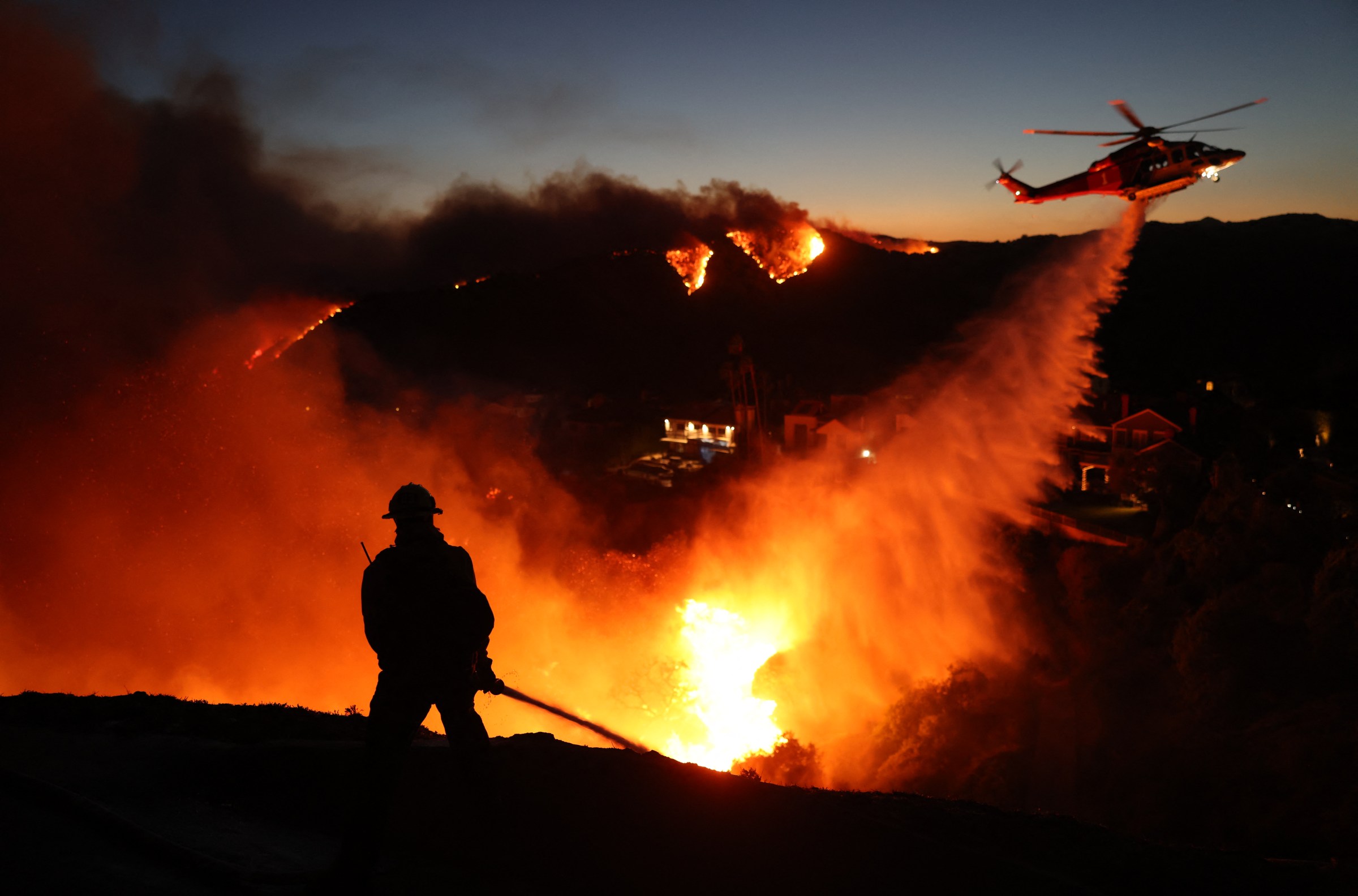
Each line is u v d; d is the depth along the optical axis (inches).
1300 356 2664.9
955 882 186.4
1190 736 863.1
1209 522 1175.6
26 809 182.4
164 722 263.9
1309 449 1814.7
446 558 162.9
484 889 166.7
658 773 219.5
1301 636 930.1
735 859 185.8
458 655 160.6
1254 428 1879.9
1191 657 947.3
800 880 181.5
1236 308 3270.2
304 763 220.7
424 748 223.0
